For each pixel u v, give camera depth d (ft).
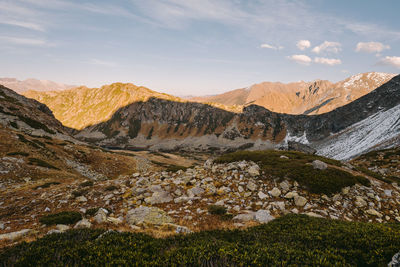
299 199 52.44
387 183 70.49
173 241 27.94
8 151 132.05
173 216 45.16
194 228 38.34
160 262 20.49
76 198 59.41
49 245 23.77
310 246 25.35
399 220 47.19
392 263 18.74
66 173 133.90
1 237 31.55
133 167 217.56
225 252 21.72
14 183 99.14
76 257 20.53
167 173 78.07
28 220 46.98
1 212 54.08
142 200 55.47
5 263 20.04
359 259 21.49
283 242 27.14
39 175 115.65
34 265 19.52
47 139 209.26
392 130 584.40
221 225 39.73
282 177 63.21
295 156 85.56
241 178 65.41
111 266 19.25
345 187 58.08
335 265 19.85
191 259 20.61
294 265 19.63
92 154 206.28
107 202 54.80
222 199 54.80
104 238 25.59
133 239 26.03
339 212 49.01
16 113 244.22
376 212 49.39
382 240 23.94
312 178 60.18
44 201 61.11
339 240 25.89
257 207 50.85
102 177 171.42
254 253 22.11
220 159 86.69
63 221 42.16
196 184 64.08
